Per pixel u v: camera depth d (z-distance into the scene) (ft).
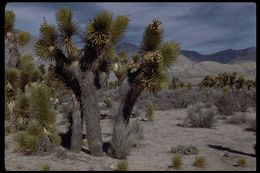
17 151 33.88
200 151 38.34
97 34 33.37
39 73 52.47
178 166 30.30
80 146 34.81
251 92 98.78
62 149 34.99
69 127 38.01
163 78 34.14
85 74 34.81
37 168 28.30
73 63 34.73
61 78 35.68
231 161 34.01
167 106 86.48
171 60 35.58
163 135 48.08
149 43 35.65
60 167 28.76
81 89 34.50
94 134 33.83
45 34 34.53
